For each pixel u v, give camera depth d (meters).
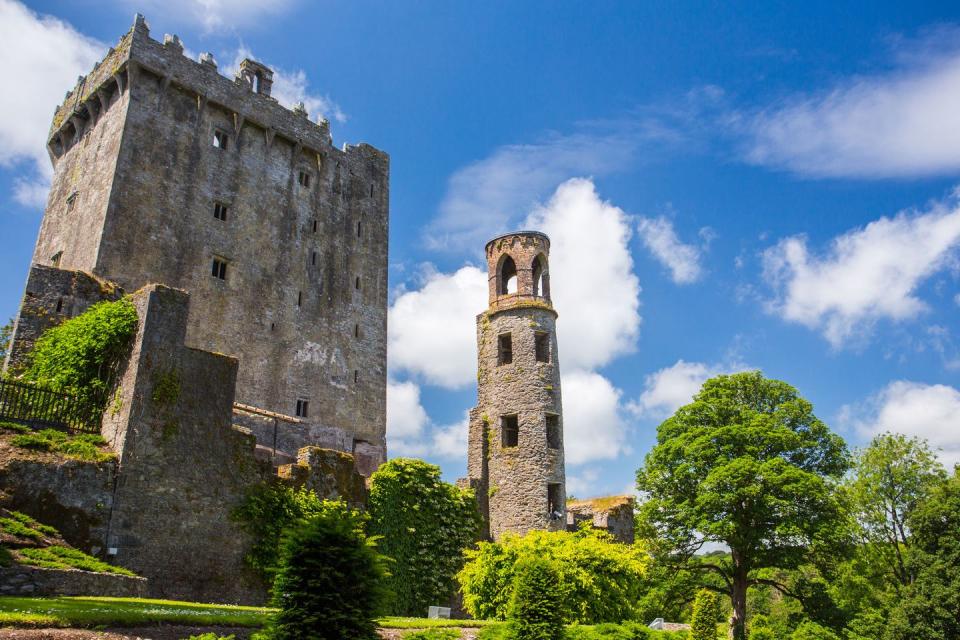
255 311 45.16
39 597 16.44
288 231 48.66
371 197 55.56
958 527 44.66
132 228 40.16
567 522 44.41
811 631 42.19
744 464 39.97
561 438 41.72
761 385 45.97
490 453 42.06
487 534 40.34
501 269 46.25
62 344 27.53
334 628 12.05
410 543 33.19
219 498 25.22
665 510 43.94
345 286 51.41
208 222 44.00
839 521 39.78
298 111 51.28
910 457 51.88
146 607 16.55
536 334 43.41
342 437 45.78
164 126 43.12
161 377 24.94
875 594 48.50
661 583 43.41
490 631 19.98
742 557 41.88
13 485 20.92
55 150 48.97
